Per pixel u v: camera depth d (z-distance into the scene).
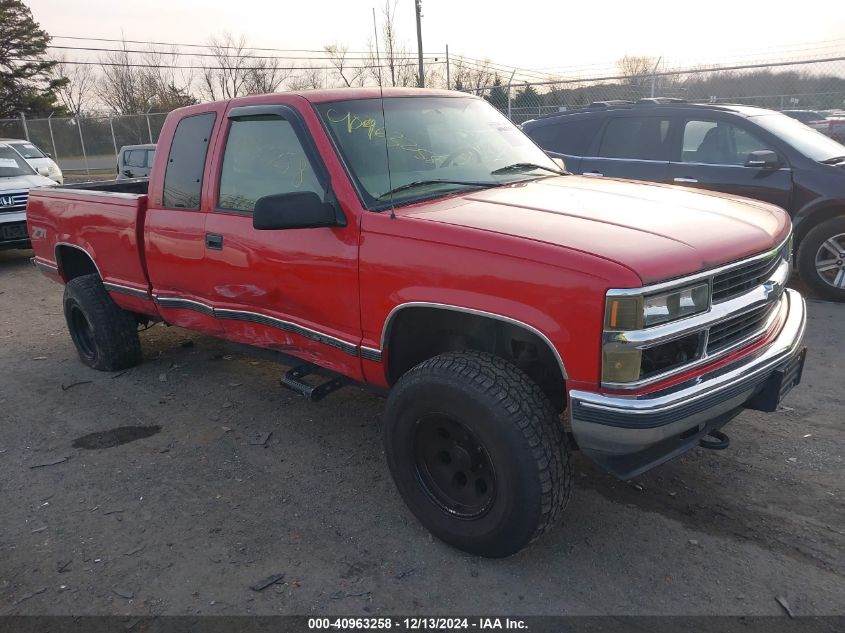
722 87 13.26
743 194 6.93
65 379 5.57
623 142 7.59
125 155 16.05
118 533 3.41
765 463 3.79
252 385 5.26
